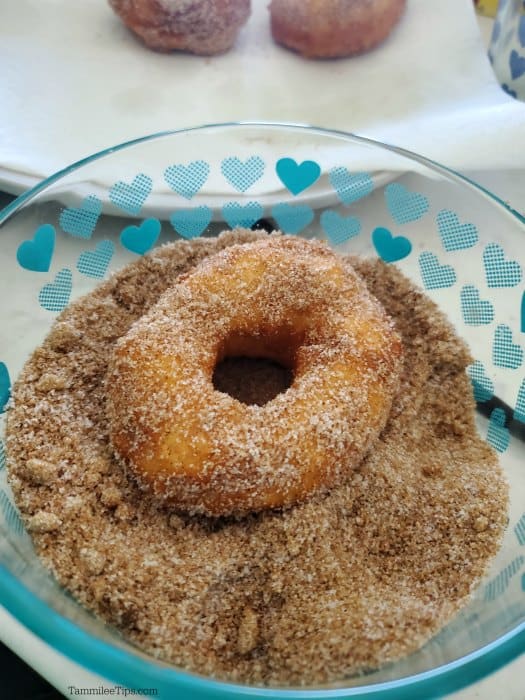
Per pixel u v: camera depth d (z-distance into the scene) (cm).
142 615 18
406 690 15
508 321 25
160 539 20
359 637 18
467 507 21
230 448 20
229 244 27
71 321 24
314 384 22
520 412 23
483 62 33
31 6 34
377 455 22
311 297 23
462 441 23
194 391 21
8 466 21
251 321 24
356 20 32
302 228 28
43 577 18
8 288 24
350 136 27
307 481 20
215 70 33
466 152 29
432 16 34
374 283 26
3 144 29
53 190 24
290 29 33
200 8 31
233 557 19
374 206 28
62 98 31
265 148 27
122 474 21
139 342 22
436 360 25
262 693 15
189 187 27
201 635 18
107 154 25
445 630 18
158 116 31
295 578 19
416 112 32
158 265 26
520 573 19
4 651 18
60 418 22
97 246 26
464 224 26
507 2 32
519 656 16
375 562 20
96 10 35
